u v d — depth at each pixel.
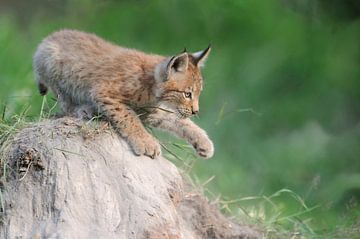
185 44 22.23
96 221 9.71
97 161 10.08
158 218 9.84
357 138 19.89
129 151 10.45
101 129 10.40
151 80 10.95
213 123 19.48
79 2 23.70
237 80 21.12
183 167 12.62
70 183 9.82
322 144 19.53
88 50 11.12
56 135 10.12
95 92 10.70
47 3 24.34
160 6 22.88
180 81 11.20
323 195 17.31
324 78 21.50
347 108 21.14
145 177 10.21
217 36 22.42
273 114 20.55
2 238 9.62
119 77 10.82
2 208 9.77
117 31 22.52
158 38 22.39
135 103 10.90
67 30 11.61
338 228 13.08
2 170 9.93
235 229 11.77
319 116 20.83
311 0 22.94
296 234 12.47
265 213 13.52
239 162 18.91
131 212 9.84
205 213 11.58
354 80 21.58
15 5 24.47
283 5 23.17
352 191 17.66
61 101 11.25
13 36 20.38
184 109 11.31
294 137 19.83
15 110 12.72
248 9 22.78
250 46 22.12
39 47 11.40
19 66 17.52
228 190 15.97
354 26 22.50
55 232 9.52
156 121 11.29
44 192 9.78
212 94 20.53
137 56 11.18
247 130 19.75
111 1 23.66
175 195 10.45
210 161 17.41
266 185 17.62
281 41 22.09
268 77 21.30
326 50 21.98
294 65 21.58
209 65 21.31
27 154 9.89
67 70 11.02
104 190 9.89
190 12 22.77
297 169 18.75
